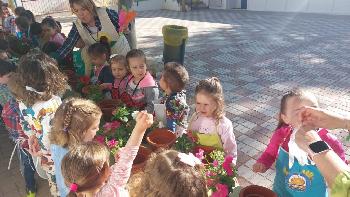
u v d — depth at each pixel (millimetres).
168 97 3230
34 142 2701
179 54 6789
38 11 17516
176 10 20688
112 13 4734
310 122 1650
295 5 18109
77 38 4820
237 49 8828
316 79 6438
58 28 6070
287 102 2102
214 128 2760
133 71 3705
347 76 6566
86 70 4895
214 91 2703
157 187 1524
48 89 2545
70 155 1821
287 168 2215
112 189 1903
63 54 4902
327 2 16859
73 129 2197
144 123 2094
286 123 2215
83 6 4430
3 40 5496
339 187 1265
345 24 12969
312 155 1440
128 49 4906
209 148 2754
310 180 2023
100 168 1821
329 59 7758
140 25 14484
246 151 4047
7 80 3164
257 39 10094
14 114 3008
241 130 4539
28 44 6035
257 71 6984
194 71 7023
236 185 2758
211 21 15102
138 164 2566
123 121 3303
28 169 3275
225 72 6945
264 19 15227
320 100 5457
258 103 5371
